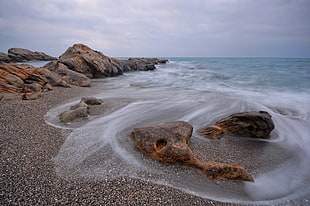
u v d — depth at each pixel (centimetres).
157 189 310
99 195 287
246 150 465
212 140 510
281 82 1656
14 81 916
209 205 284
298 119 704
